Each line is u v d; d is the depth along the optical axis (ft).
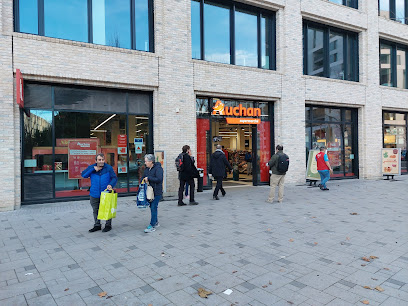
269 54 41.52
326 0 43.70
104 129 30.76
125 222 21.08
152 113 32.96
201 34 36.19
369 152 48.16
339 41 47.39
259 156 41.06
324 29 45.52
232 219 21.67
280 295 10.53
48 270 12.84
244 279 11.82
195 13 35.88
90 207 26.21
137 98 32.42
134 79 30.78
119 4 31.45
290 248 15.35
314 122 44.68
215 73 35.50
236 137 62.08
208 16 36.81
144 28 32.65
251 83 37.88
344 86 45.65
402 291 10.67
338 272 12.37
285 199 30.14
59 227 19.76
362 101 47.50
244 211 24.40
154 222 18.62
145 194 17.94
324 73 45.47
